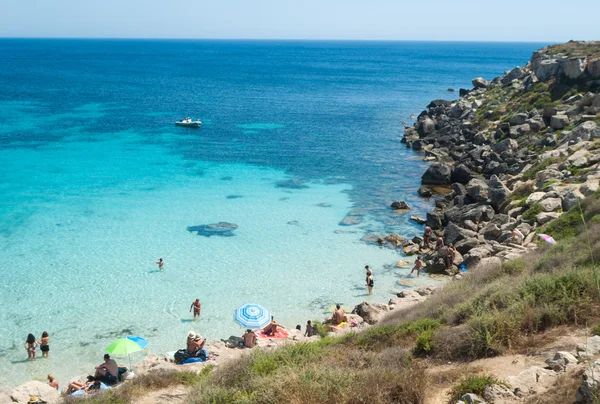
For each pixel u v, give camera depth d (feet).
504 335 52.49
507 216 134.31
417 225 148.97
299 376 47.34
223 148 244.83
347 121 325.62
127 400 58.08
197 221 149.18
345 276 117.50
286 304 104.99
